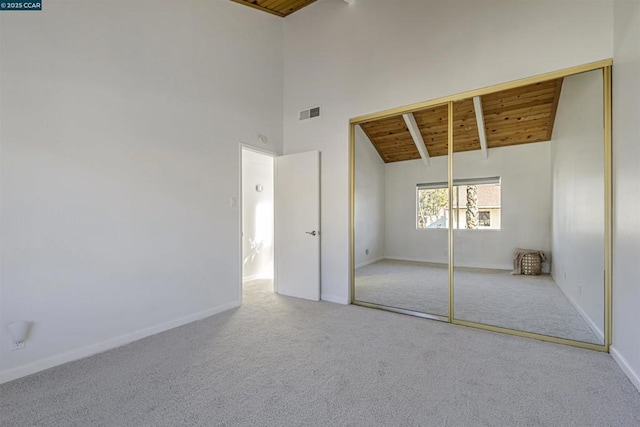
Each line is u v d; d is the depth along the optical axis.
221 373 2.15
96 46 2.55
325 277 4.05
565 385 1.95
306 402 1.80
